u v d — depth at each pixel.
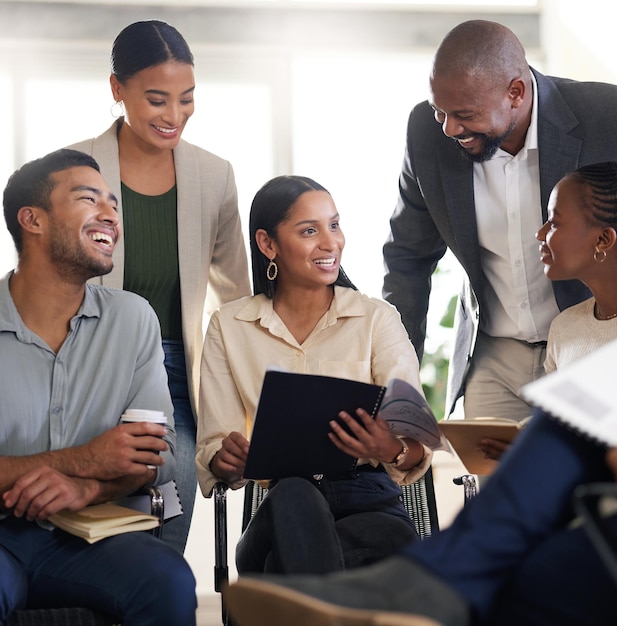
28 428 2.31
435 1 4.35
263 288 2.64
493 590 1.44
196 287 3.00
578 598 1.39
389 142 4.36
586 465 1.49
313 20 4.31
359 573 1.43
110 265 2.40
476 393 3.01
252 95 4.29
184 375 2.99
